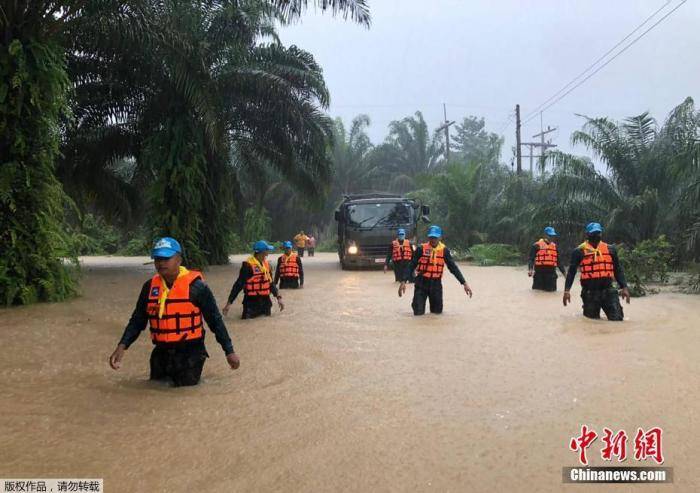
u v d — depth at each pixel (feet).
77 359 19.22
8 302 32.17
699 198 46.42
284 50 62.54
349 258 63.46
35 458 10.83
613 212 57.72
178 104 57.57
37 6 34.32
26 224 34.19
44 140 34.94
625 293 27.30
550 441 11.57
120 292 40.04
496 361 18.53
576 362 18.22
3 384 15.96
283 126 65.31
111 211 77.10
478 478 9.93
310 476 10.02
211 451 11.13
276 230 154.61
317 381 16.22
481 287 43.27
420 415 13.19
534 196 77.87
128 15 42.39
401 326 25.64
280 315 29.40
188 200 57.00
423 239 91.50
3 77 33.32
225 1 53.31
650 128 61.16
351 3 40.24
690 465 10.47
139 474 10.13
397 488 9.57
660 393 14.70
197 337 15.96
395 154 164.55
